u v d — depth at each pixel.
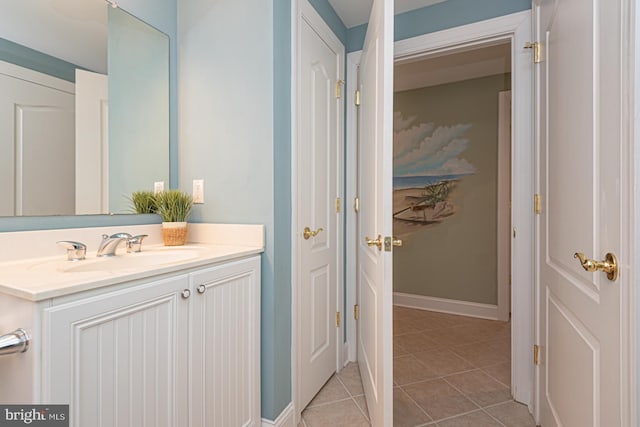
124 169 1.39
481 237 3.15
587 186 0.96
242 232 1.45
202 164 1.55
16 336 0.68
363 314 1.91
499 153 3.04
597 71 0.89
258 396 1.39
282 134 1.49
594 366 0.92
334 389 1.88
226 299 1.21
